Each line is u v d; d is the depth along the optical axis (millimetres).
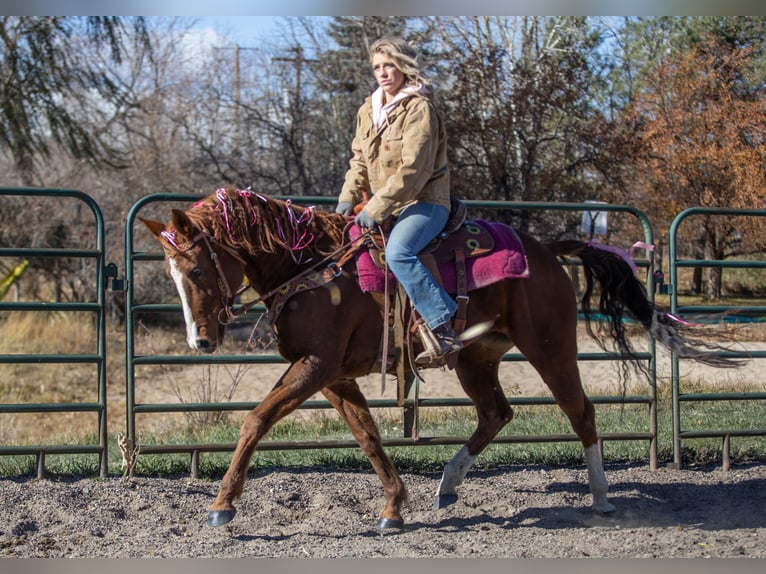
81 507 4973
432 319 4371
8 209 18062
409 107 4336
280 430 7430
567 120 18516
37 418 11227
